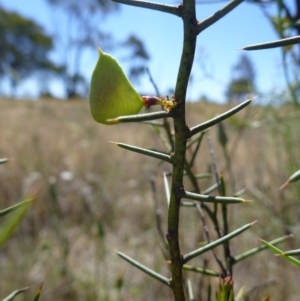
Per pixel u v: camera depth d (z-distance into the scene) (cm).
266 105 32
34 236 51
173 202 11
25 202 8
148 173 69
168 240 11
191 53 10
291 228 32
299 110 31
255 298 19
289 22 23
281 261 36
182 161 10
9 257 45
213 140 75
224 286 12
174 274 11
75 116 160
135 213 59
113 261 45
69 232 50
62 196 59
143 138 96
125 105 10
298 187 35
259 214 44
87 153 84
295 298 34
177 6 10
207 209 17
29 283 40
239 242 42
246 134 77
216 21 10
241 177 52
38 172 67
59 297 39
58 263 43
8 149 79
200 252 11
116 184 68
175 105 10
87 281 40
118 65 10
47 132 109
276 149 39
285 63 24
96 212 57
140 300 37
